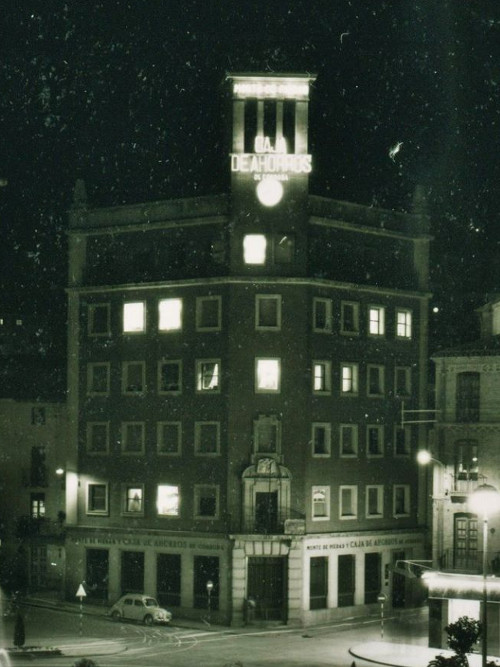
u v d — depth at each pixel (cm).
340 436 8331
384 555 8550
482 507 4662
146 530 8294
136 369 8525
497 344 7106
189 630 7475
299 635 7288
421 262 8944
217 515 8044
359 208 8550
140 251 8569
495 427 6888
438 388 7106
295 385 8075
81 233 8800
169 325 8381
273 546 7894
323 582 8100
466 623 5572
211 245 8231
